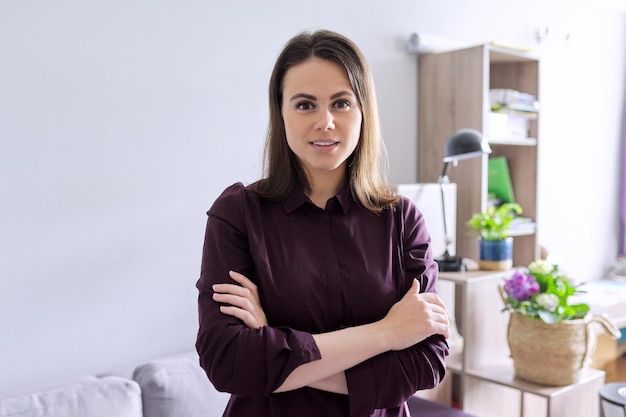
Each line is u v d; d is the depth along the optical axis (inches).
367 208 42.0
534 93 114.6
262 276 39.0
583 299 120.8
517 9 131.3
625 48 163.6
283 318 38.9
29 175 67.1
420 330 39.0
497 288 89.5
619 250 165.2
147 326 77.3
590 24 151.4
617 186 164.1
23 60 66.1
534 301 80.2
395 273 42.1
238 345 36.5
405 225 43.6
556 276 82.8
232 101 84.4
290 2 90.4
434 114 109.0
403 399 38.9
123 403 62.0
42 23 67.2
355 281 39.8
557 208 145.4
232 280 39.2
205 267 40.3
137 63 74.9
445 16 115.5
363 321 40.0
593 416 85.4
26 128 66.7
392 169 107.8
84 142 71.0
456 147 86.4
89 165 71.5
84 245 71.5
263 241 39.8
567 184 147.7
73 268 70.7
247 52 85.7
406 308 39.7
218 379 36.9
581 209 152.5
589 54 151.8
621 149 163.8
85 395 60.8
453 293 97.7
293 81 38.9
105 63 72.2
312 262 39.6
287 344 36.3
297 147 39.1
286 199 41.1
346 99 39.1
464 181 105.5
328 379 38.3
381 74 104.7
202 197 82.0
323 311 39.2
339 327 39.6
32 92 66.9
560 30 141.8
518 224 110.3
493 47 103.4
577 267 152.5
